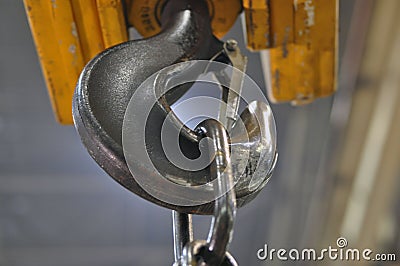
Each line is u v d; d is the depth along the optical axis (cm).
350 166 351
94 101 76
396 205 360
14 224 682
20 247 697
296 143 530
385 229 362
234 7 111
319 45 118
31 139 625
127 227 685
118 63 81
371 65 312
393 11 292
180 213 77
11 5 517
